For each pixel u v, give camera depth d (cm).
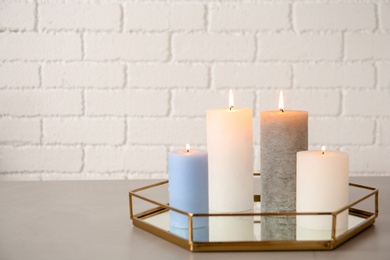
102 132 147
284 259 72
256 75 144
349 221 87
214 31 143
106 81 145
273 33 143
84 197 109
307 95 145
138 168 148
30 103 146
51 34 144
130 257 73
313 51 143
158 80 145
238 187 92
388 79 144
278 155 89
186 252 75
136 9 143
